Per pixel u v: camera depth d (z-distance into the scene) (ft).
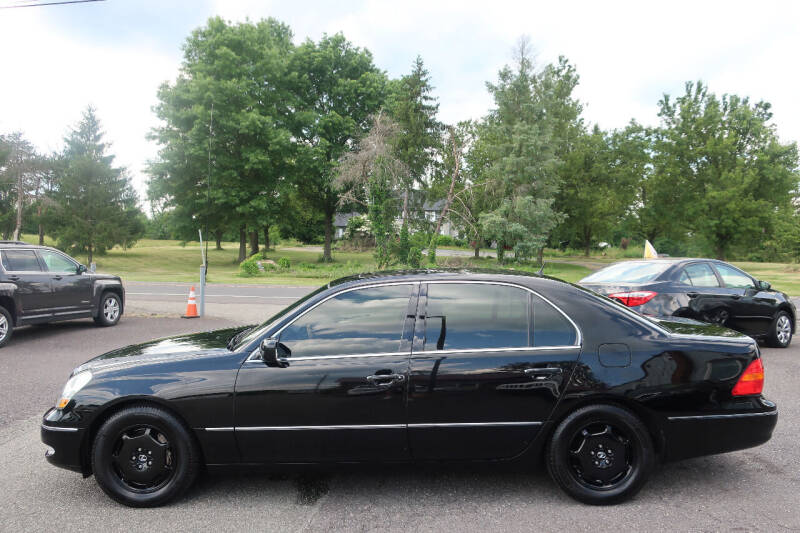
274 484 12.19
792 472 12.67
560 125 152.56
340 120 153.99
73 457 11.18
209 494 11.69
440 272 12.38
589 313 11.43
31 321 31.07
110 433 11.03
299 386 10.94
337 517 10.52
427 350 11.15
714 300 26.02
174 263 159.74
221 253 197.36
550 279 12.03
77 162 161.17
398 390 10.92
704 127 141.90
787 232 121.49
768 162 136.15
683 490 11.69
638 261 28.27
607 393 10.86
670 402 10.96
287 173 153.07
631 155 161.27
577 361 11.00
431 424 10.96
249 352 11.35
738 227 131.95
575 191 157.58
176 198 145.18
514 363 10.96
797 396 19.40
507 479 12.32
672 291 25.23
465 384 10.91
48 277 32.14
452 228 161.27
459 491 11.68
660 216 158.51
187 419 11.02
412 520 10.36
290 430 10.98
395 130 118.01
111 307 37.19
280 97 149.38
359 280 12.12
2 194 162.71
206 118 133.28
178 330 35.22
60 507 11.13
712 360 11.27
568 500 11.19
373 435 11.00
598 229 174.09
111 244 159.33
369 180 112.68
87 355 26.99
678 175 145.07
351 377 10.95
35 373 23.22
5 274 29.73
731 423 11.18
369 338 11.32
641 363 11.02
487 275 11.98
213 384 11.05
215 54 139.74
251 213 144.36
